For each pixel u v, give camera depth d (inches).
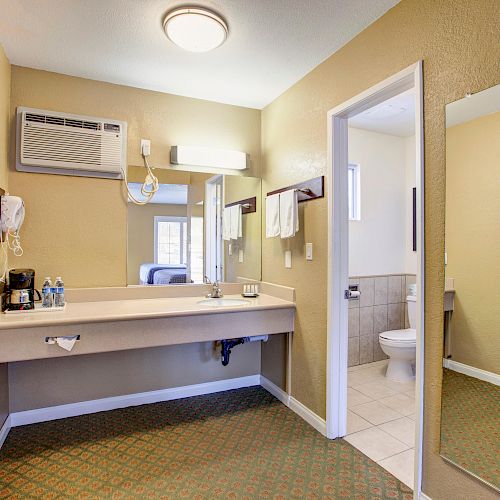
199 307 93.2
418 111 65.7
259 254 122.2
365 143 146.4
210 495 69.5
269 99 115.2
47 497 68.6
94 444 86.5
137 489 70.9
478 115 56.9
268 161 118.6
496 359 56.9
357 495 69.5
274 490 70.8
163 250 108.8
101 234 101.6
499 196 55.9
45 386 97.3
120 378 105.7
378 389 120.4
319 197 93.3
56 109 97.2
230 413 103.0
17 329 73.7
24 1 69.4
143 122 107.0
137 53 88.1
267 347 120.3
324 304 91.4
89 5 70.6
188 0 69.2
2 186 85.8
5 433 88.7
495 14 54.1
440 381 63.1
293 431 93.1
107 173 101.5
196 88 107.0
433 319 64.2
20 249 90.4
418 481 66.1
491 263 56.5
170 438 89.4
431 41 63.8
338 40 82.7
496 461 56.2
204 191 114.3
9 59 90.5
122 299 103.3
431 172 64.2
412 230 152.0
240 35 80.5
